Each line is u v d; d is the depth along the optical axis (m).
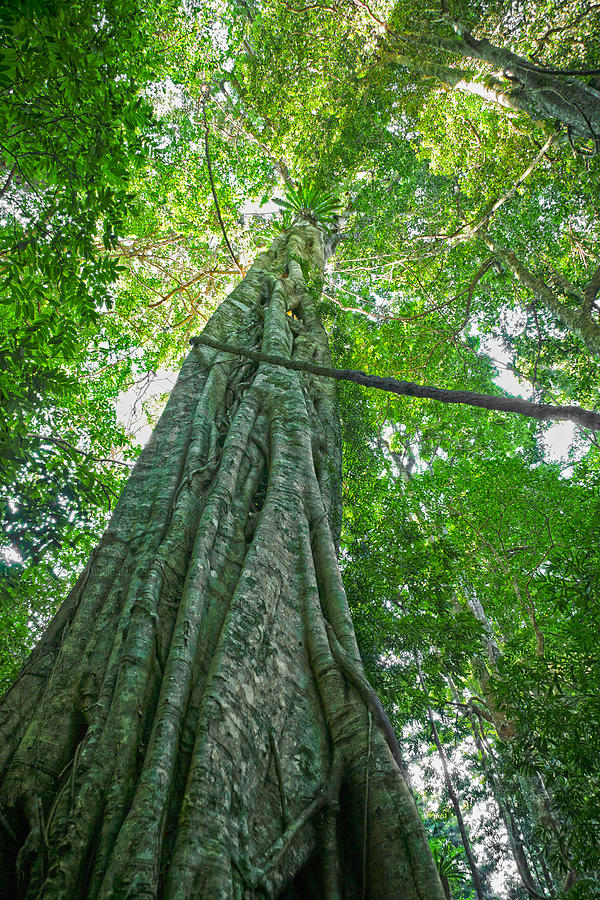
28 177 5.40
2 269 5.30
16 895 2.32
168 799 2.55
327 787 3.05
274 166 17.39
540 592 8.62
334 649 3.79
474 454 13.72
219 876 2.25
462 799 13.12
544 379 15.37
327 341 8.93
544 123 9.11
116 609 3.82
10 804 2.67
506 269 13.52
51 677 3.41
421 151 14.08
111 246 5.44
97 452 9.88
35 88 4.74
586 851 4.54
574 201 11.97
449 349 14.65
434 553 7.55
